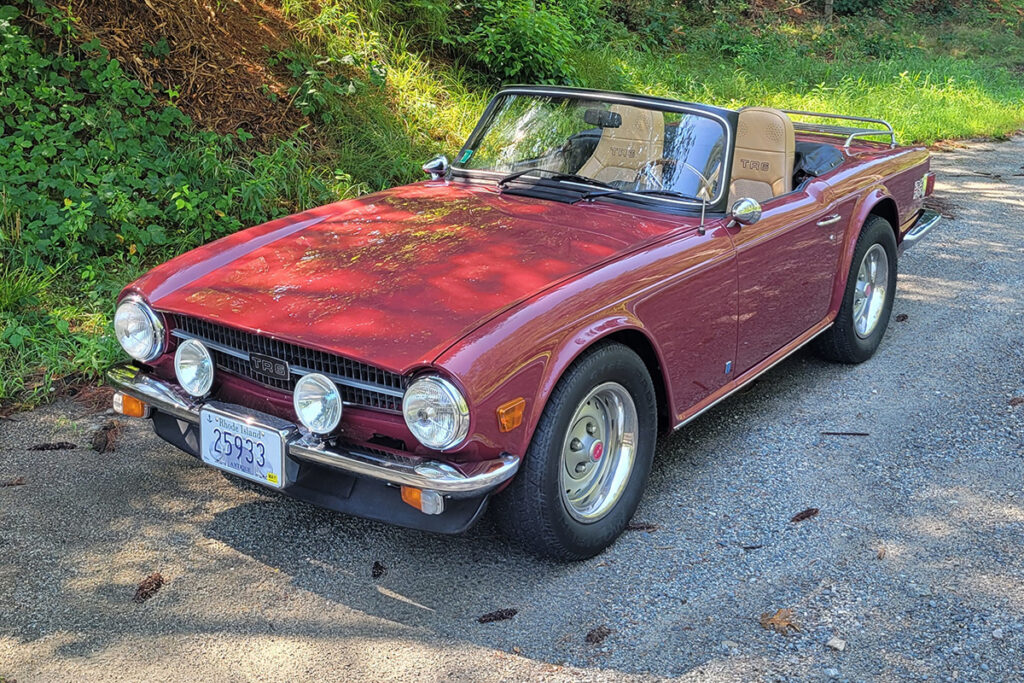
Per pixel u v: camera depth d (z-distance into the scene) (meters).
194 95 7.21
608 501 3.52
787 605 3.23
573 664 2.93
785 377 5.25
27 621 3.05
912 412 4.79
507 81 9.99
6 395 4.58
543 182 4.27
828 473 4.15
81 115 6.38
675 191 4.05
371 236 3.75
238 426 3.21
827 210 4.72
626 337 3.56
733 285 3.98
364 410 3.09
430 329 3.02
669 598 3.27
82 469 4.01
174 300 3.40
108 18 7.08
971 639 3.07
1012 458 4.30
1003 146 12.43
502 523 3.29
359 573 3.38
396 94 8.59
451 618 3.14
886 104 13.57
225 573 3.35
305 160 7.30
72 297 5.50
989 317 6.21
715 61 15.33
